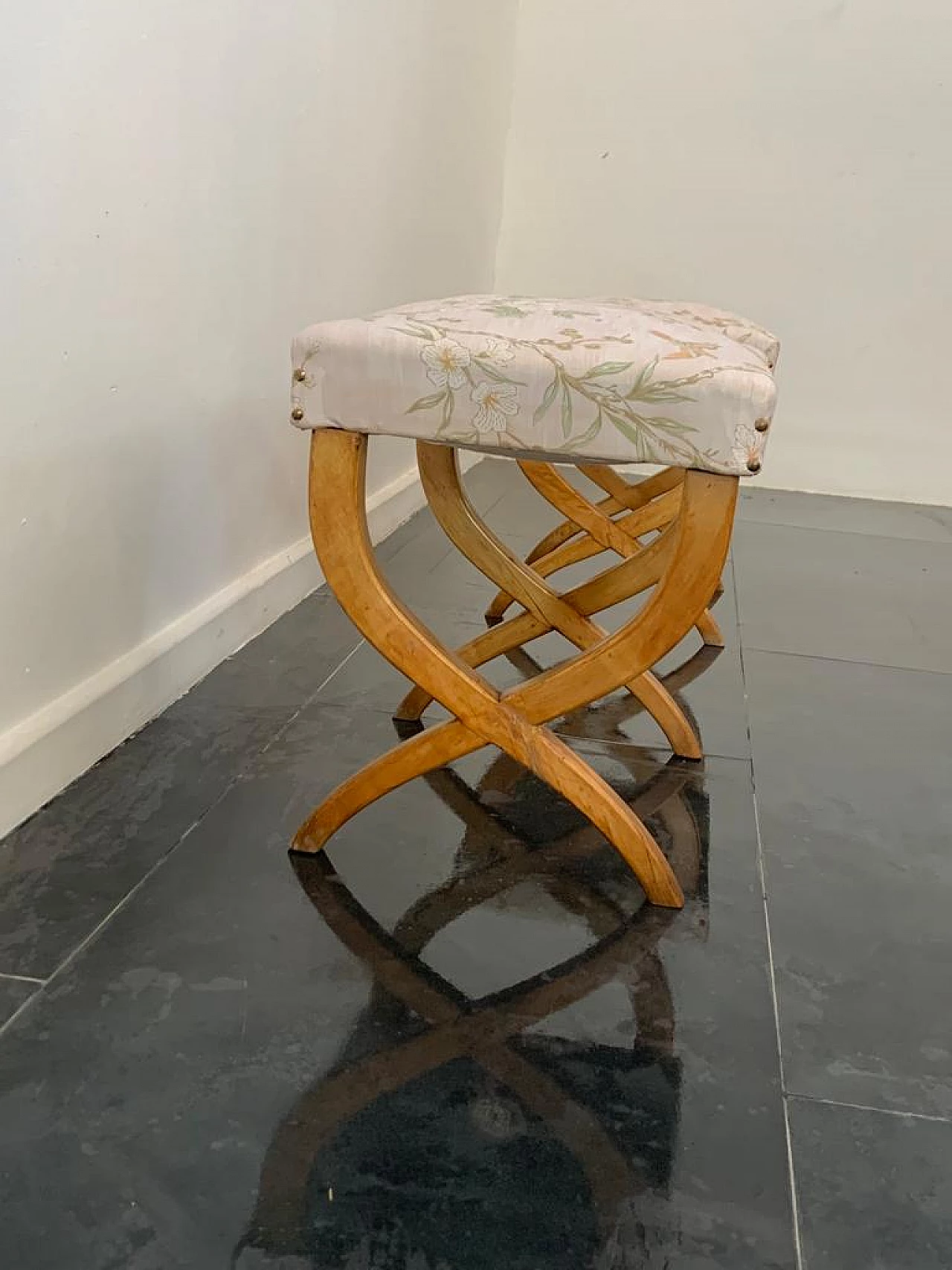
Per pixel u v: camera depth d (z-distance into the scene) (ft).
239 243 4.74
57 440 3.56
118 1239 2.14
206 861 3.45
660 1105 2.60
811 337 9.93
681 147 9.75
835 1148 2.51
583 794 3.39
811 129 9.49
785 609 6.68
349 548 3.24
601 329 3.16
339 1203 2.25
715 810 4.08
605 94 9.74
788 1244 2.25
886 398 9.93
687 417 2.89
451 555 7.11
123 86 3.64
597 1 9.53
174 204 4.11
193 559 4.72
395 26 6.38
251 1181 2.29
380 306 6.81
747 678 5.49
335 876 3.44
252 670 4.96
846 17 9.21
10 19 3.02
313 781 3.99
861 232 9.63
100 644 4.03
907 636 6.29
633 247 10.05
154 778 3.93
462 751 3.40
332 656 5.19
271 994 2.87
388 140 6.54
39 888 3.24
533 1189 2.32
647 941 3.24
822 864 3.76
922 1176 2.46
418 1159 2.38
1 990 2.81
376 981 2.96
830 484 10.19
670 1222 2.27
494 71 9.09
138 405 4.06
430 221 7.73
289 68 4.97
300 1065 2.63
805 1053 2.82
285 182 5.12
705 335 3.33
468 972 3.03
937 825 4.08
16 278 3.22
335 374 3.03
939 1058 2.84
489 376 2.95
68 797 3.76
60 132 3.33
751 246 9.84
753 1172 2.42
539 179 10.04
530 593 4.56
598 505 6.42
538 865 3.60
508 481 9.57
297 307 5.49
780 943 3.29
